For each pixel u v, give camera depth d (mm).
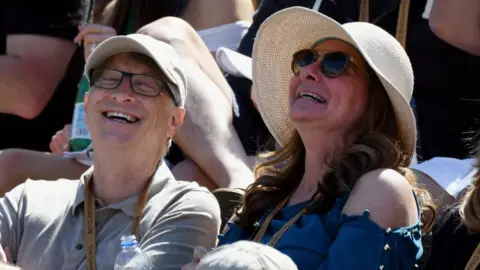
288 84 15070
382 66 13617
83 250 14023
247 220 14281
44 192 14844
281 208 14023
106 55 14531
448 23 17812
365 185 12859
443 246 13656
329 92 13742
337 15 19734
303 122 13789
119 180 14336
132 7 22656
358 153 13289
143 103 14242
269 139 18094
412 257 12523
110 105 14234
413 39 18500
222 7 22969
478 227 13148
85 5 23047
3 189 19266
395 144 13383
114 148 14117
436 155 17953
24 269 14062
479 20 17750
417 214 12898
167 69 14359
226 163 17844
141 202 14188
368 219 12461
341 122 13742
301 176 14547
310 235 12898
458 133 18047
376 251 12234
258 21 21031
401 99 13273
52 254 14133
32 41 22734
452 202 15586
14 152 19484
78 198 14414
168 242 13734
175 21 19938
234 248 10477
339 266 12219
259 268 10172
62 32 22859
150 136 14281
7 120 23188
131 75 14297
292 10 14156
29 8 22734
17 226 14578
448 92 18250
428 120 18125
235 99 19422
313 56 13969
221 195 16000
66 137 20078
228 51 20094
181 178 18094
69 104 23297
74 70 23062
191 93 18422
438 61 18281
